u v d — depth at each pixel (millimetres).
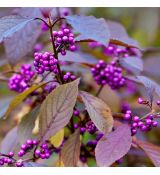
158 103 732
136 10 1276
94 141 768
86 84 949
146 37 1279
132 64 869
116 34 891
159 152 740
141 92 984
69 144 740
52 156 824
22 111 930
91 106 720
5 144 830
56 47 726
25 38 879
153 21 1276
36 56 725
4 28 709
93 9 1226
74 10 1185
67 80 745
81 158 782
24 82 820
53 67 722
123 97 1025
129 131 704
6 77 966
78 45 957
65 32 718
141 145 753
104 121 708
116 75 831
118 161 789
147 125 719
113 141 692
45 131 713
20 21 715
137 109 936
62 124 707
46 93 800
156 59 1094
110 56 961
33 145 730
